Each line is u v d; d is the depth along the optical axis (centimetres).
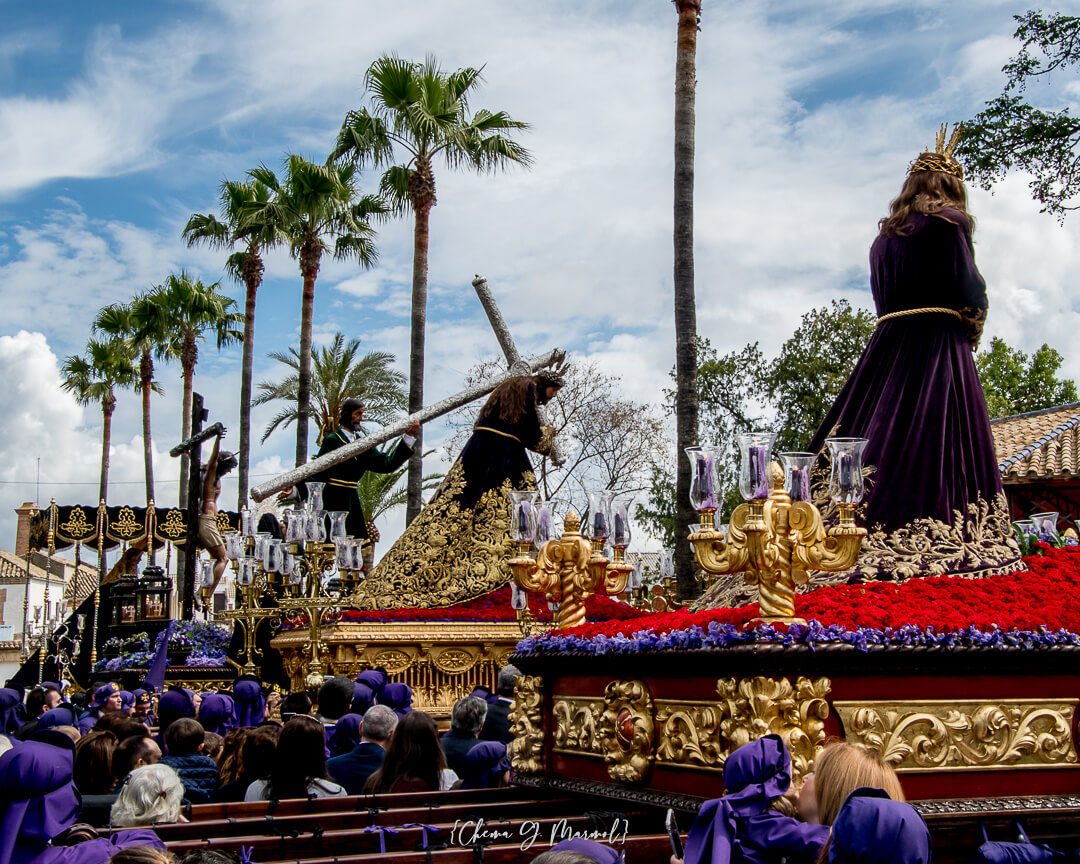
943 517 524
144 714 927
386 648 1020
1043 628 407
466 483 1130
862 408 570
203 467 1645
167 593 1563
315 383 3447
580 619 560
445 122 2423
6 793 358
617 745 447
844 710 381
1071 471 1903
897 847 261
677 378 1450
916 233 559
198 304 4019
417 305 2333
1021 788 400
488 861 366
